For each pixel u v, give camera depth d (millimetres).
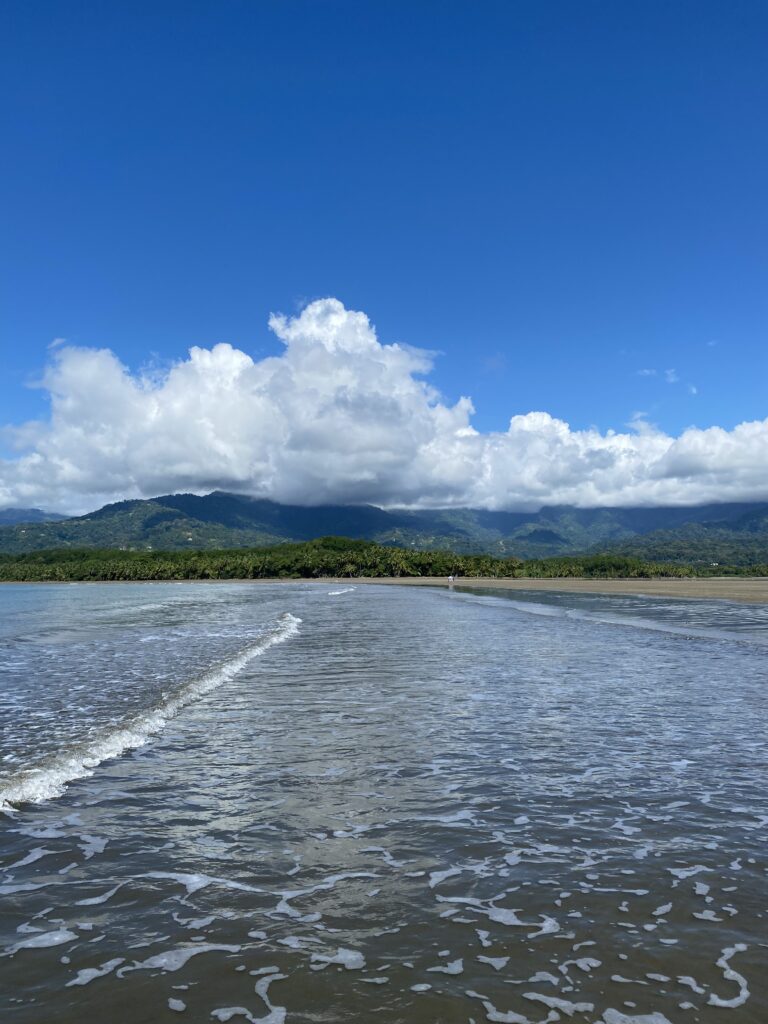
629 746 11953
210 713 14812
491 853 7516
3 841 7926
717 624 37312
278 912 6254
